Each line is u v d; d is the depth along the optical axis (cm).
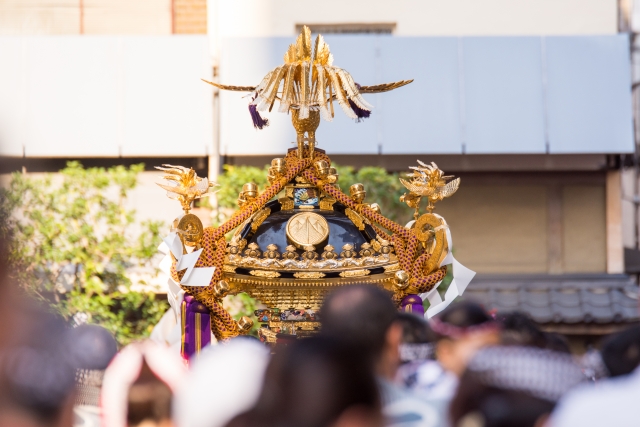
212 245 976
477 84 2016
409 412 607
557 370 571
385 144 1992
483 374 578
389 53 2012
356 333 568
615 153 2053
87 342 658
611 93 2020
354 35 2041
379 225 1035
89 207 1638
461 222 2214
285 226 995
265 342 969
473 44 2025
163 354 649
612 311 2008
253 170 1695
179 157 2053
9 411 465
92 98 1967
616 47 2036
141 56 1973
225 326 976
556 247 2205
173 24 2150
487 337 686
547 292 2112
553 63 2028
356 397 480
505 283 2150
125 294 1611
